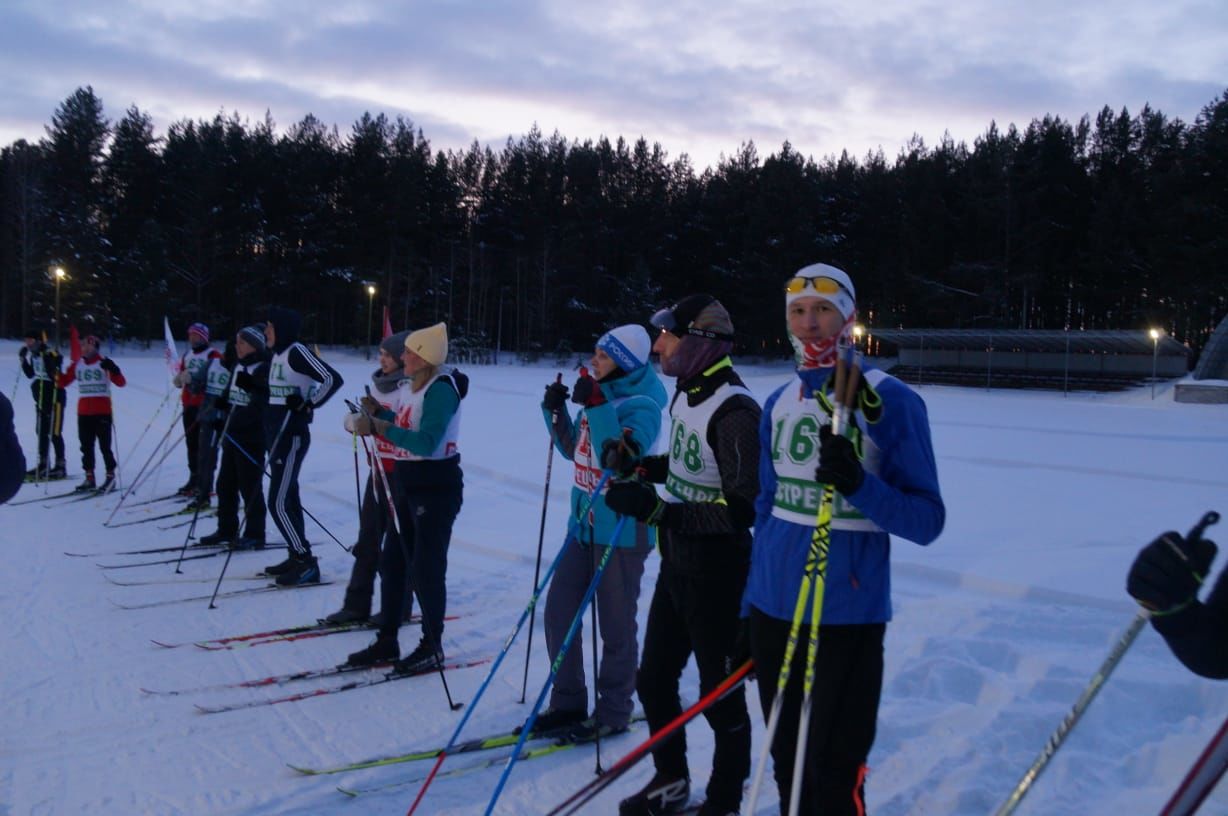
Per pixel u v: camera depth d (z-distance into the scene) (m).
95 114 51.41
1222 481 10.14
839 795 2.18
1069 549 6.52
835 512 2.21
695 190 56.53
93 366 9.16
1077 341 35.84
